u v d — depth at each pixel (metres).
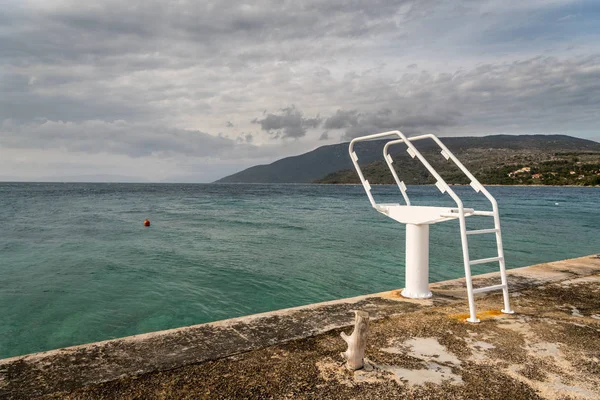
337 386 2.45
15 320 6.97
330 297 8.23
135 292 8.60
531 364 2.83
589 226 21.70
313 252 13.33
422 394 2.36
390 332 3.45
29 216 26.69
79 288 8.91
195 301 7.99
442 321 3.75
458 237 17.23
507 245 15.15
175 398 2.30
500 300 4.53
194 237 17.09
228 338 3.28
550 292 4.89
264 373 2.64
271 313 3.96
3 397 2.29
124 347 3.06
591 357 2.96
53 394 2.34
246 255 12.79
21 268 10.95
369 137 4.66
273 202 49.00
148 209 34.91
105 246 14.69
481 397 2.35
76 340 6.16
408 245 4.62
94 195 63.31
